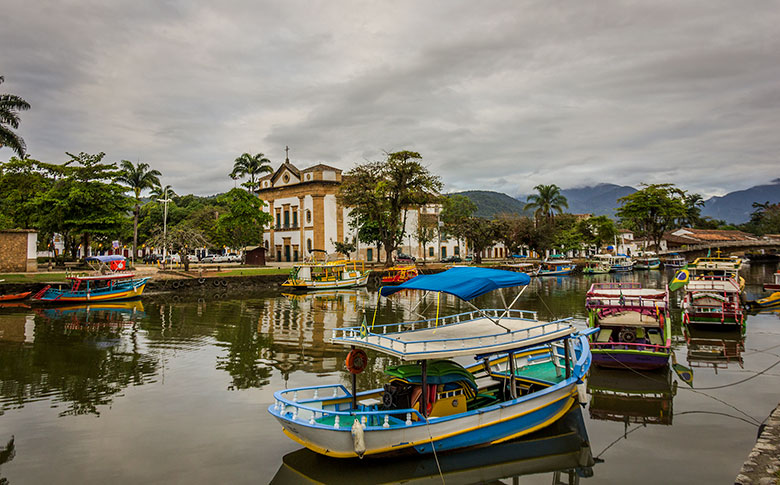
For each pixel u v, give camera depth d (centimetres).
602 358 1541
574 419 1180
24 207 4528
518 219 7638
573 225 8800
